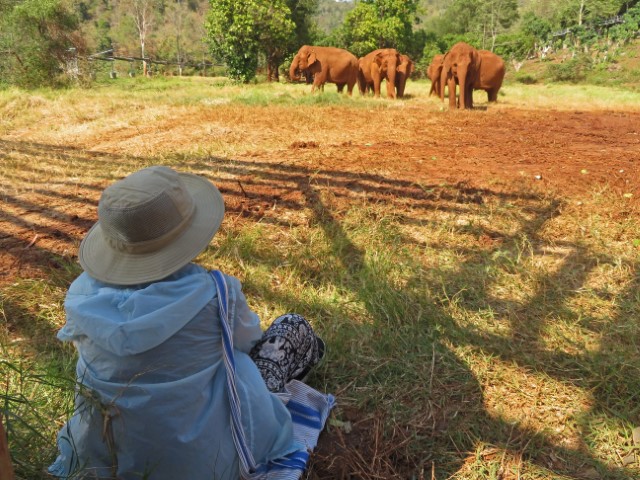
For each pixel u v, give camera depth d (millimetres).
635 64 35281
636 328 3348
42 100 12156
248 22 23094
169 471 2018
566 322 3445
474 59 13164
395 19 36594
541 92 21234
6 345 3219
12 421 2227
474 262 4242
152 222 1888
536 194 5527
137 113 10773
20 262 4270
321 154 7207
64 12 19641
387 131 9055
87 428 2064
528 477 2422
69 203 5555
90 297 1925
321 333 3352
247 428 2105
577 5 52406
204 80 26484
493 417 2744
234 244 4371
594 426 2668
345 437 2658
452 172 6344
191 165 6688
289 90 18125
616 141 8539
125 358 1901
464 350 3193
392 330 3393
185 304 1907
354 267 4195
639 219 4902
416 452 2576
